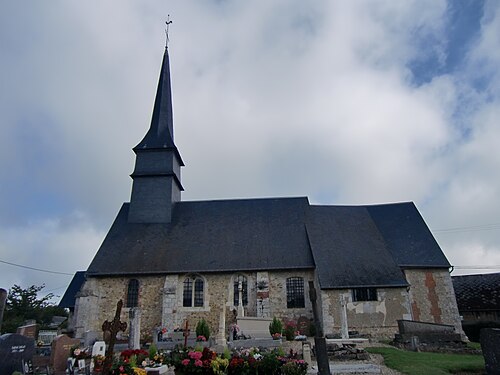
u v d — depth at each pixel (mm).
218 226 21812
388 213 22953
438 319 18312
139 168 22969
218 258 19500
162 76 27047
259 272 18828
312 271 19031
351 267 18672
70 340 11172
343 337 15547
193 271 18812
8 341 9812
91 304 18281
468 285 24562
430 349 13125
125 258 19594
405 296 17562
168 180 22703
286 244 20328
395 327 17016
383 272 18406
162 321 17906
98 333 18031
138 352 9156
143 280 19000
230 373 8289
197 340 14578
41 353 12961
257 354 9062
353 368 9773
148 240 20766
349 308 17375
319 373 6965
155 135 24406
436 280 19000
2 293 6867
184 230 21469
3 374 9531
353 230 21609
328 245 20062
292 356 9672
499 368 7371
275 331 15422
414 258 19562
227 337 16422
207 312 18344
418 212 22469
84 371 9484
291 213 22734
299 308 18391
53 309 29297
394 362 10422
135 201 22359
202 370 8375
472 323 21016
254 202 23781
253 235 21047
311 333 17578
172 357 9109
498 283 23578
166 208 22219
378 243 20531
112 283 19016
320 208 23375
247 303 18516
